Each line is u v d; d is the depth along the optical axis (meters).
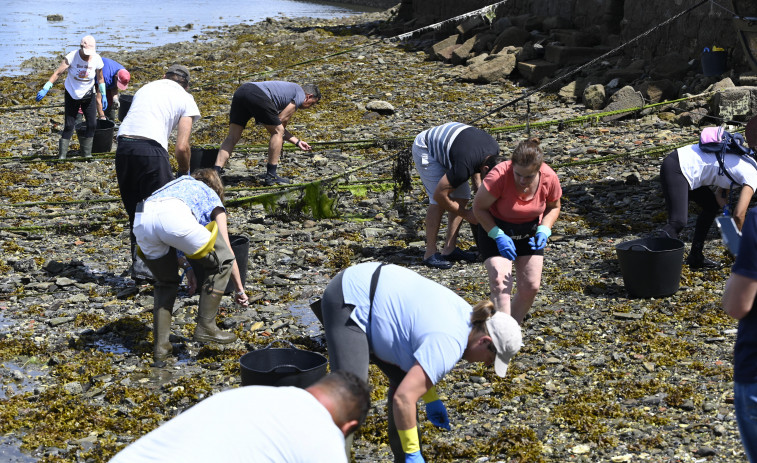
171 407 5.50
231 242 7.42
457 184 7.08
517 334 3.81
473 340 3.87
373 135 13.62
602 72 16.56
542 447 4.84
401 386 3.76
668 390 5.40
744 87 13.11
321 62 21.95
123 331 6.67
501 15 22.59
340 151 12.62
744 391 3.49
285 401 2.97
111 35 31.59
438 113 15.33
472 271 7.83
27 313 7.04
